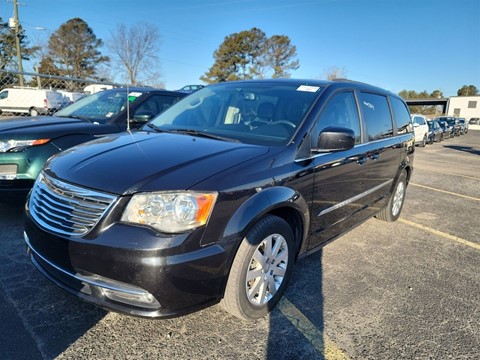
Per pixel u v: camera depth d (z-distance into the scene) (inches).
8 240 147.3
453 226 210.8
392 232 191.9
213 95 154.0
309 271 139.7
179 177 88.5
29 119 191.9
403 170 201.0
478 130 2320.4
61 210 91.0
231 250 90.4
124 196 85.0
